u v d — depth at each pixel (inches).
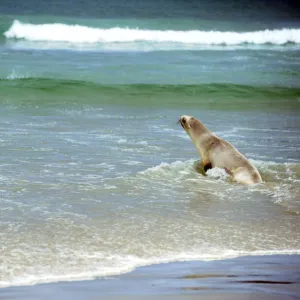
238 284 567.5
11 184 917.8
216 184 979.3
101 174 1013.2
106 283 562.3
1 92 2053.4
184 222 770.8
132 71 2817.4
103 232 714.2
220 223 775.7
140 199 871.1
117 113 1781.5
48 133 1370.6
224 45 4005.9
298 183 999.6
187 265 623.2
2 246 649.0
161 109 1932.8
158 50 3555.6
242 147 1326.3
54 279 569.0
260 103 2154.3
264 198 910.4
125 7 5940.0
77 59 3083.2
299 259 657.0
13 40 3703.3
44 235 693.3
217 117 1796.3
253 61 3287.4
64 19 4490.7
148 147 1267.2
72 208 808.3
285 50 3848.4
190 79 2704.2
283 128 1622.8
